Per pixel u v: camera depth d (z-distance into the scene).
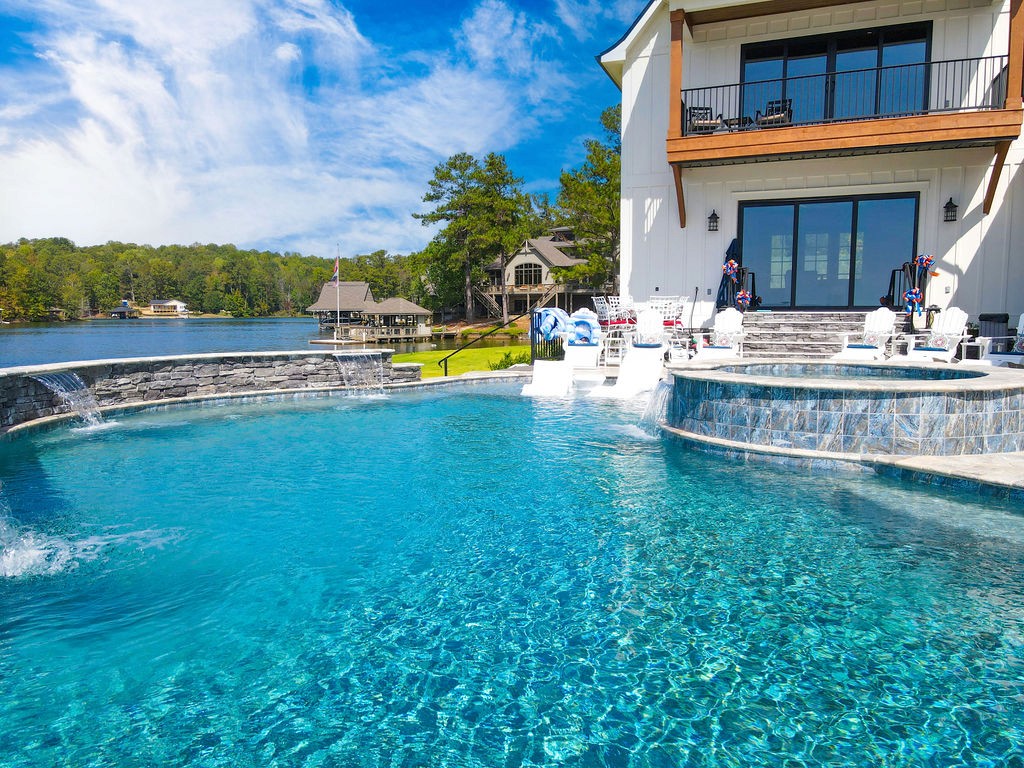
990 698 3.11
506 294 63.34
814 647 3.57
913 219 14.66
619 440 8.87
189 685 3.27
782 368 10.21
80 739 2.87
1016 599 4.07
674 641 3.65
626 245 16.70
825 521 5.50
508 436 9.17
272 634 3.77
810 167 15.21
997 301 14.11
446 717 3.02
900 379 9.59
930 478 6.33
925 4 14.13
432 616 3.97
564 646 3.62
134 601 4.17
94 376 10.62
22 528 5.48
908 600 4.08
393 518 5.72
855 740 2.83
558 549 4.98
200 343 52.41
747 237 15.98
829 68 15.02
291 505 6.09
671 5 14.46
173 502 6.20
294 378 13.26
